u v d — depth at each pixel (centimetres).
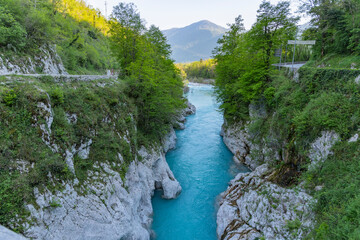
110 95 1438
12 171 676
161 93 2117
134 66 1941
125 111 1575
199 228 1402
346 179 904
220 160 2386
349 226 700
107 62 4509
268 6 1880
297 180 1277
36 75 976
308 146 1290
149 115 2041
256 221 1190
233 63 2581
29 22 1619
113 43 2330
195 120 4175
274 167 1557
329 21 2180
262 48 2089
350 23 1941
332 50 2270
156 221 1451
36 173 730
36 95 821
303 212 1027
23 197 673
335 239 732
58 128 902
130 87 1958
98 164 1091
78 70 2795
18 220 642
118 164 1238
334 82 1291
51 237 712
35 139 775
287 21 1875
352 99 1112
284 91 1727
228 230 1248
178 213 1536
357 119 1023
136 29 2236
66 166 859
